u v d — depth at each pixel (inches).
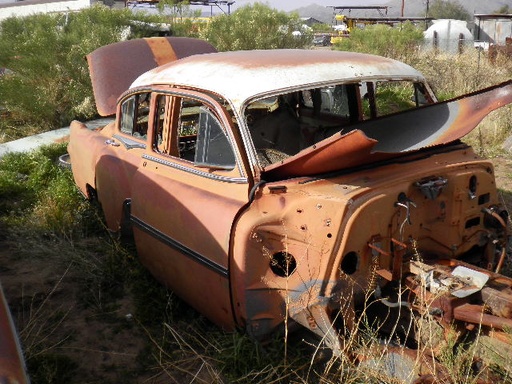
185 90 161.6
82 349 156.0
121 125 207.2
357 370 124.3
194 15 685.9
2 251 215.9
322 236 127.8
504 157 316.2
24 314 173.2
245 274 131.4
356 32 816.3
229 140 143.6
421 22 1492.4
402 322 140.5
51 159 315.9
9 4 952.3
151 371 147.3
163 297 174.1
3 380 79.3
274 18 598.9
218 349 144.4
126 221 194.7
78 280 193.5
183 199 151.9
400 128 172.4
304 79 152.9
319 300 128.0
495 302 127.0
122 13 581.0
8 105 438.0
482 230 156.7
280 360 139.0
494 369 125.0
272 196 135.1
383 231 134.2
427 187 138.0
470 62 544.4
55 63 461.1
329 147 127.0
